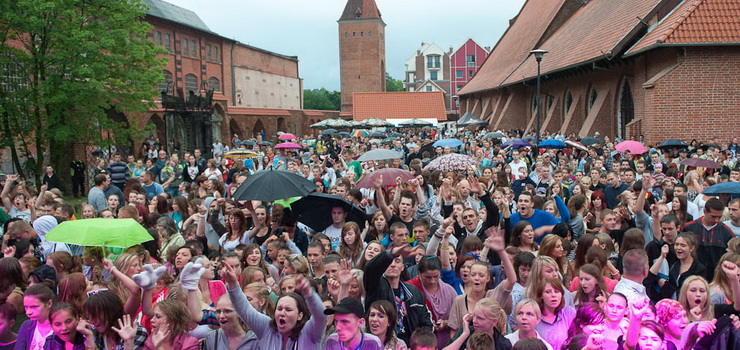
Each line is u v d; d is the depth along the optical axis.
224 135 53.84
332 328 5.56
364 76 101.44
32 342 5.83
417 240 8.13
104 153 30.70
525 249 8.13
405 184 11.82
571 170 16.70
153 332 5.29
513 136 42.00
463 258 6.96
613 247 8.01
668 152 19.48
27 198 12.89
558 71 35.03
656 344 5.23
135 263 6.61
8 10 23.02
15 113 24.75
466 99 75.69
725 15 23.44
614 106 30.38
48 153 29.80
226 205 10.67
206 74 64.69
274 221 9.27
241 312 5.20
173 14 62.22
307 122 77.62
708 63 23.27
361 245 8.13
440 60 128.50
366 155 14.00
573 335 5.46
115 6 25.86
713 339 5.32
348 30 101.50
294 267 6.59
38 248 9.01
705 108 23.42
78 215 18.34
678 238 7.34
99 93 25.31
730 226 9.06
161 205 11.70
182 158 30.81
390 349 5.39
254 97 75.94
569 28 43.25
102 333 5.44
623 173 13.13
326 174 16.61
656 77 23.78
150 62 27.39
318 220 9.26
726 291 6.19
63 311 5.47
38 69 24.75
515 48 56.81
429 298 6.59
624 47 27.06
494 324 5.27
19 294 6.90
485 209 9.89
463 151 24.89
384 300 5.46
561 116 40.19
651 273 7.38
